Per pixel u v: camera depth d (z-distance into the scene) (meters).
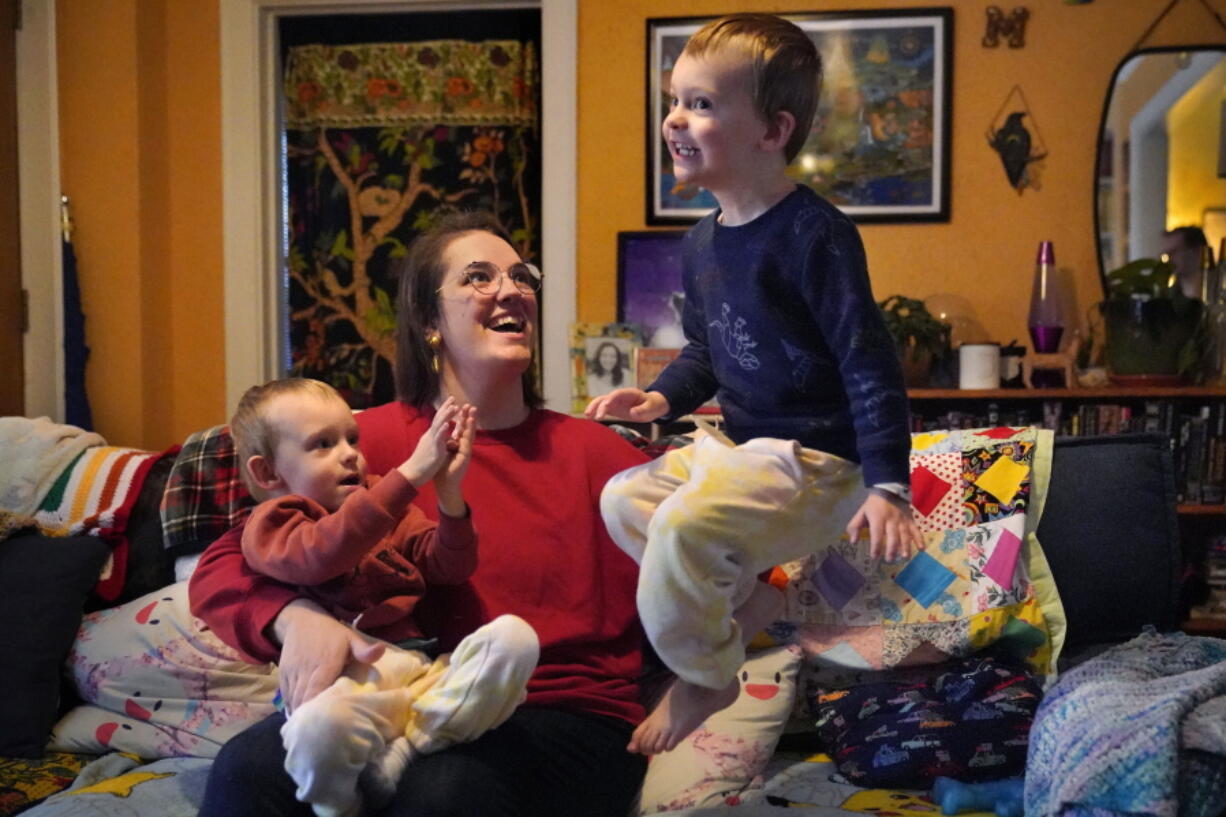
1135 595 1.93
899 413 1.19
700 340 1.50
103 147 3.24
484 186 3.47
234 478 2.21
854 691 1.88
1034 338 3.05
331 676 1.33
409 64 3.48
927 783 1.73
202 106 3.39
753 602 1.42
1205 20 3.08
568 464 1.65
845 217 1.27
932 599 1.90
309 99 3.51
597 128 3.23
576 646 1.55
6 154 3.10
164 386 3.37
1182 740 1.36
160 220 3.35
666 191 3.20
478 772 1.30
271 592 1.44
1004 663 1.89
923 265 3.17
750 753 1.75
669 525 1.22
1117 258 3.12
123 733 1.97
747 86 1.24
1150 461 1.99
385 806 1.30
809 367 1.29
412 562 1.51
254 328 3.37
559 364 3.24
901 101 3.14
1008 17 3.12
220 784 1.31
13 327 3.14
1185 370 2.97
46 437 2.34
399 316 1.71
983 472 1.97
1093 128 3.12
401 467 1.40
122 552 2.22
